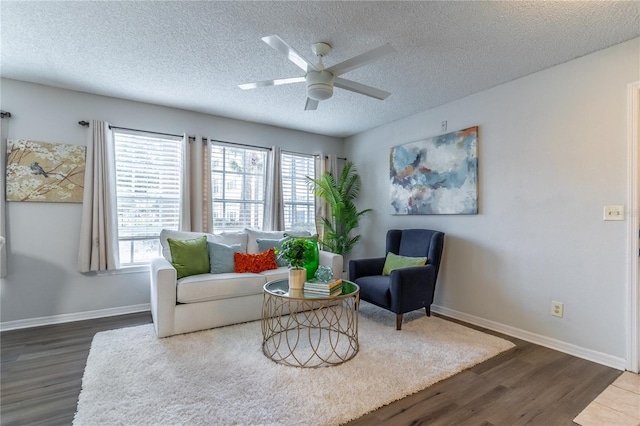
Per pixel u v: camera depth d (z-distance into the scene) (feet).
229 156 13.99
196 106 12.35
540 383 6.81
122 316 11.09
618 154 7.57
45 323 10.25
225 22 6.93
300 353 8.00
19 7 6.41
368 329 9.80
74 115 10.76
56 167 10.43
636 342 7.25
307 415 5.54
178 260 10.28
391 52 6.56
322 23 6.93
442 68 8.95
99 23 6.99
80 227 10.78
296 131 15.70
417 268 10.12
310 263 8.95
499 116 10.08
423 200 12.42
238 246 11.91
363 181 15.85
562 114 8.59
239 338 8.89
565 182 8.52
